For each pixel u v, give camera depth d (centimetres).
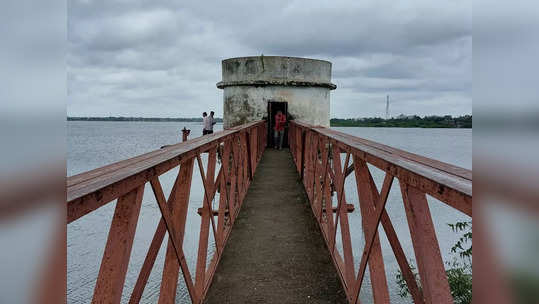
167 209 197
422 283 139
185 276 243
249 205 595
